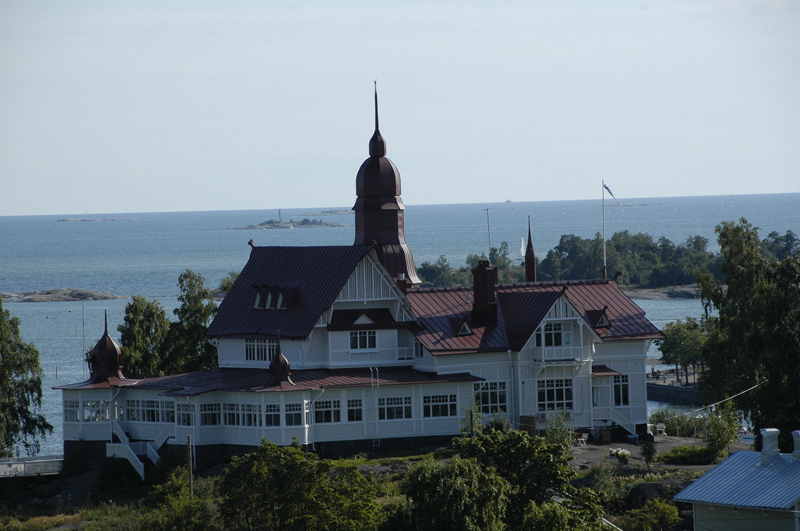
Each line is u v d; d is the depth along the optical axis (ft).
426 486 636.48
